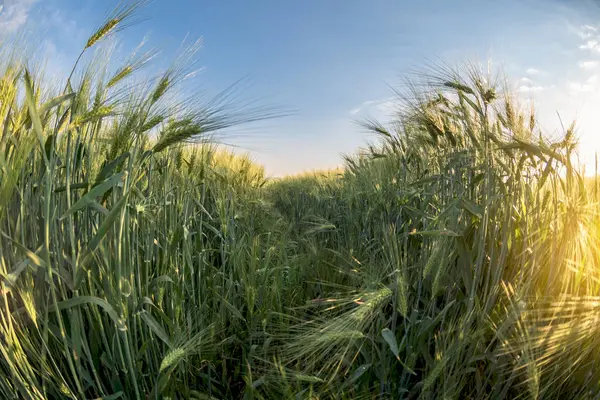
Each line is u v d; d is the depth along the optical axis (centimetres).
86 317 57
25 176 57
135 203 66
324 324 58
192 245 83
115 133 57
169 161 79
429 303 66
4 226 52
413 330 62
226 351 72
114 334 53
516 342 58
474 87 76
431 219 74
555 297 62
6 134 49
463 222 73
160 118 58
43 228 54
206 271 84
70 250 55
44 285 52
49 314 54
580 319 55
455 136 82
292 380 58
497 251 68
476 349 59
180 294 64
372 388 62
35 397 49
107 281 53
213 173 110
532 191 72
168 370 53
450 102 83
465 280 63
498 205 69
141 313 53
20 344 52
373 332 65
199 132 60
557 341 55
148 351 59
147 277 60
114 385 54
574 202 66
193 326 68
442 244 64
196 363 67
